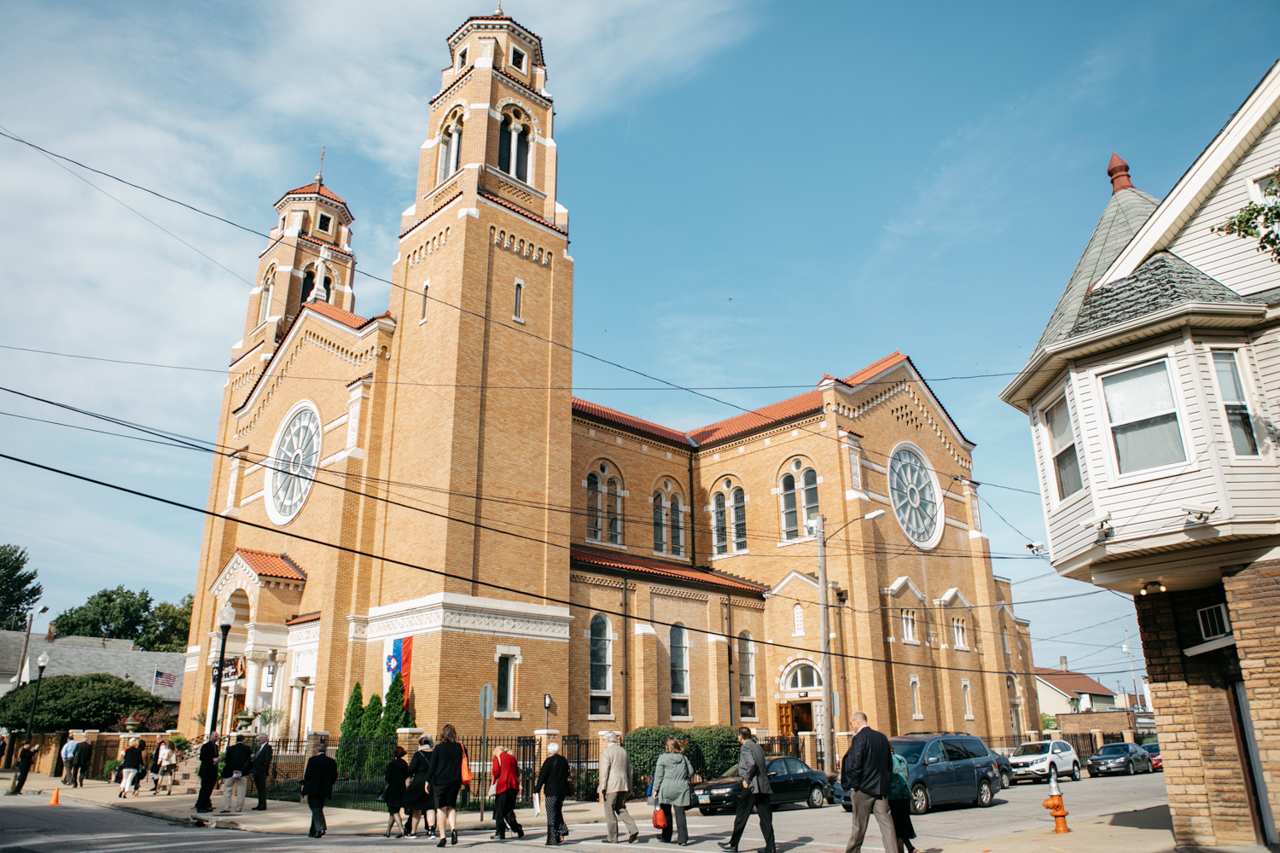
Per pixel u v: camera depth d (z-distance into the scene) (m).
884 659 37.78
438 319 32.56
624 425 43.47
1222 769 14.03
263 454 40.19
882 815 12.28
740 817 14.96
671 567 41.41
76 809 25.55
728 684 37.16
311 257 46.94
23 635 75.38
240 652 35.47
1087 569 15.06
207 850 15.45
